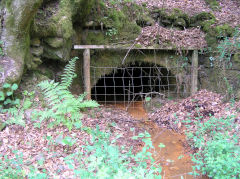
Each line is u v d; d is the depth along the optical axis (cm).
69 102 440
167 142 490
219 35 654
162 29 674
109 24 636
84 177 287
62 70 598
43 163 348
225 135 418
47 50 546
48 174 328
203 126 482
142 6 710
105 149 358
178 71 678
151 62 673
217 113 542
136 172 307
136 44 630
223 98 602
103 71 651
